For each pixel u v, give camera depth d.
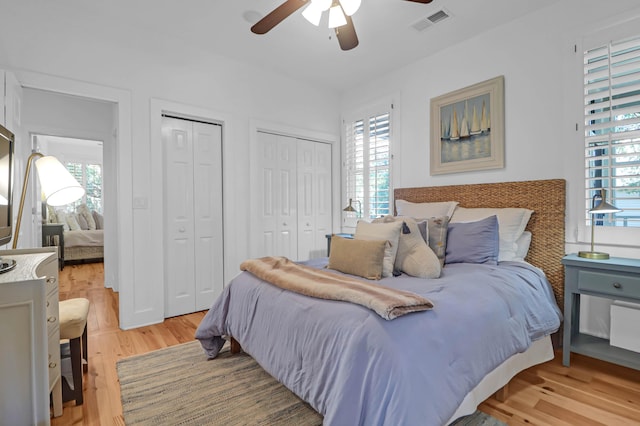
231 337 2.32
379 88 3.97
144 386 1.92
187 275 3.29
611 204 2.25
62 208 7.36
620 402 1.76
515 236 2.56
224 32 2.98
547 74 2.60
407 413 1.10
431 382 1.20
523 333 1.77
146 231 2.96
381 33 2.98
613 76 2.28
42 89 2.51
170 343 2.58
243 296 2.07
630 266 1.90
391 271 2.15
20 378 1.20
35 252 1.73
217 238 3.49
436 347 1.30
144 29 2.94
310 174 4.29
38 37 2.48
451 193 3.19
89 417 1.66
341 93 4.50
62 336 1.70
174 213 3.21
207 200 3.43
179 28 2.93
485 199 2.94
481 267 2.24
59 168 1.86
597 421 1.60
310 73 3.88
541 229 2.58
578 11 2.43
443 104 3.29
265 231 3.84
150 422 1.60
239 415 1.65
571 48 2.46
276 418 1.63
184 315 3.26
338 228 4.52
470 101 3.07
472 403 1.47
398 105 3.73
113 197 4.25
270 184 3.90
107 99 2.77
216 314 2.23
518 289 1.94
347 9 1.99
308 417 1.64
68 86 2.59
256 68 3.69
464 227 2.54
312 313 1.54
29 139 3.72
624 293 1.93
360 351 1.25
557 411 1.68
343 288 1.57
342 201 4.51
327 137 4.37
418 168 3.55
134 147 2.90
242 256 3.60
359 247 2.16
